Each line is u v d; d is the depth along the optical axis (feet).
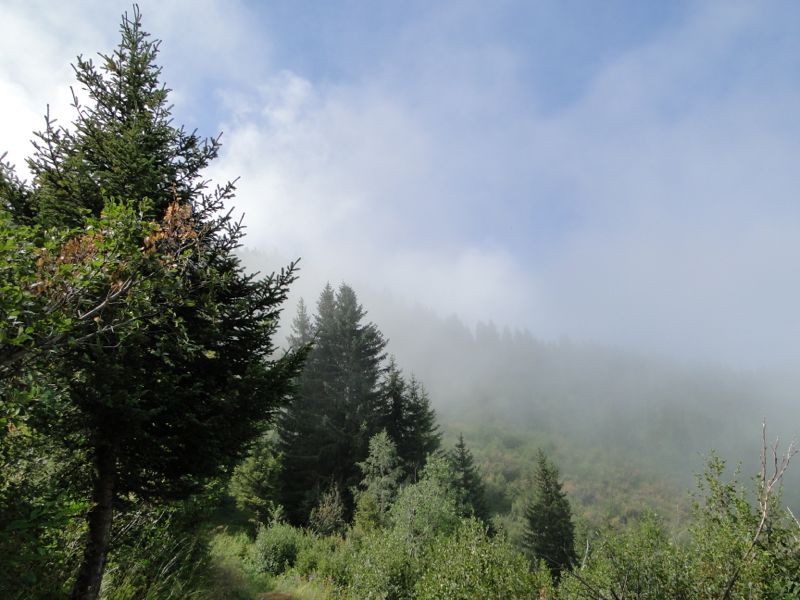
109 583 22.02
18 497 13.17
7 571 12.57
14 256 10.59
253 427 21.94
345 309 136.15
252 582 39.45
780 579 14.20
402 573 35.45
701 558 16.07
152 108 23.21
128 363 17.39
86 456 18.37
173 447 19.20
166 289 14.17
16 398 11.15
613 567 16.78
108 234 12.72
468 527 28.71
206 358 20.45
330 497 87.86
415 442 117.50
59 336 11.62
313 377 122.83
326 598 41.24
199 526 33.47
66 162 19.90
